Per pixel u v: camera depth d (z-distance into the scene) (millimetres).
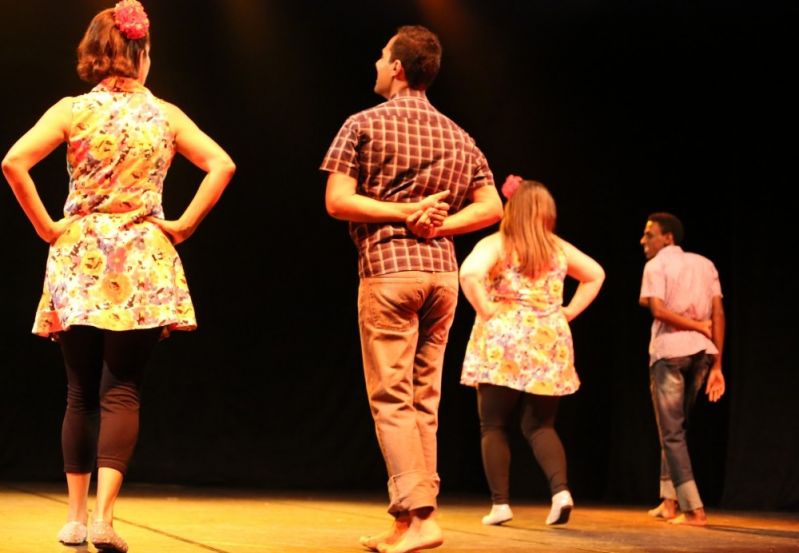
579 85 6621
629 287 6457
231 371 6727
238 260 6797
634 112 6418
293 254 6922
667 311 4566
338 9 6793
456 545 3324
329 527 3748
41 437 6195
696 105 6121
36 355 6223
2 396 6152
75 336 2695
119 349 2646
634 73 6395
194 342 6668
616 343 6492
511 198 4219
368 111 2881
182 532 3404
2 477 6098
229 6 6633
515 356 4098
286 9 6707
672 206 6289
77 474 2820
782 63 5727
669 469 4500
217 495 5492
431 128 2896
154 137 2719
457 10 6715
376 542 2939
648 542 3604
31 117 6164
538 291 4168
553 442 4180
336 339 6988
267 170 6832
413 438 2764
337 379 6965
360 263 2848
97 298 2604
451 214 2979
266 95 6777
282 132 6852
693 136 6156
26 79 6168
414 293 2781
